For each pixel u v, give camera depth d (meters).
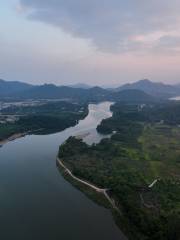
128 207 144.00
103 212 153.38
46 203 162.50
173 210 145.50
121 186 170.38
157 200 158.12
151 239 122.38
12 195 172.38
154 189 174.25
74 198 170.00
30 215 149.25
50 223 141.50
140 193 167.75
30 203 162.50
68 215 149.38
